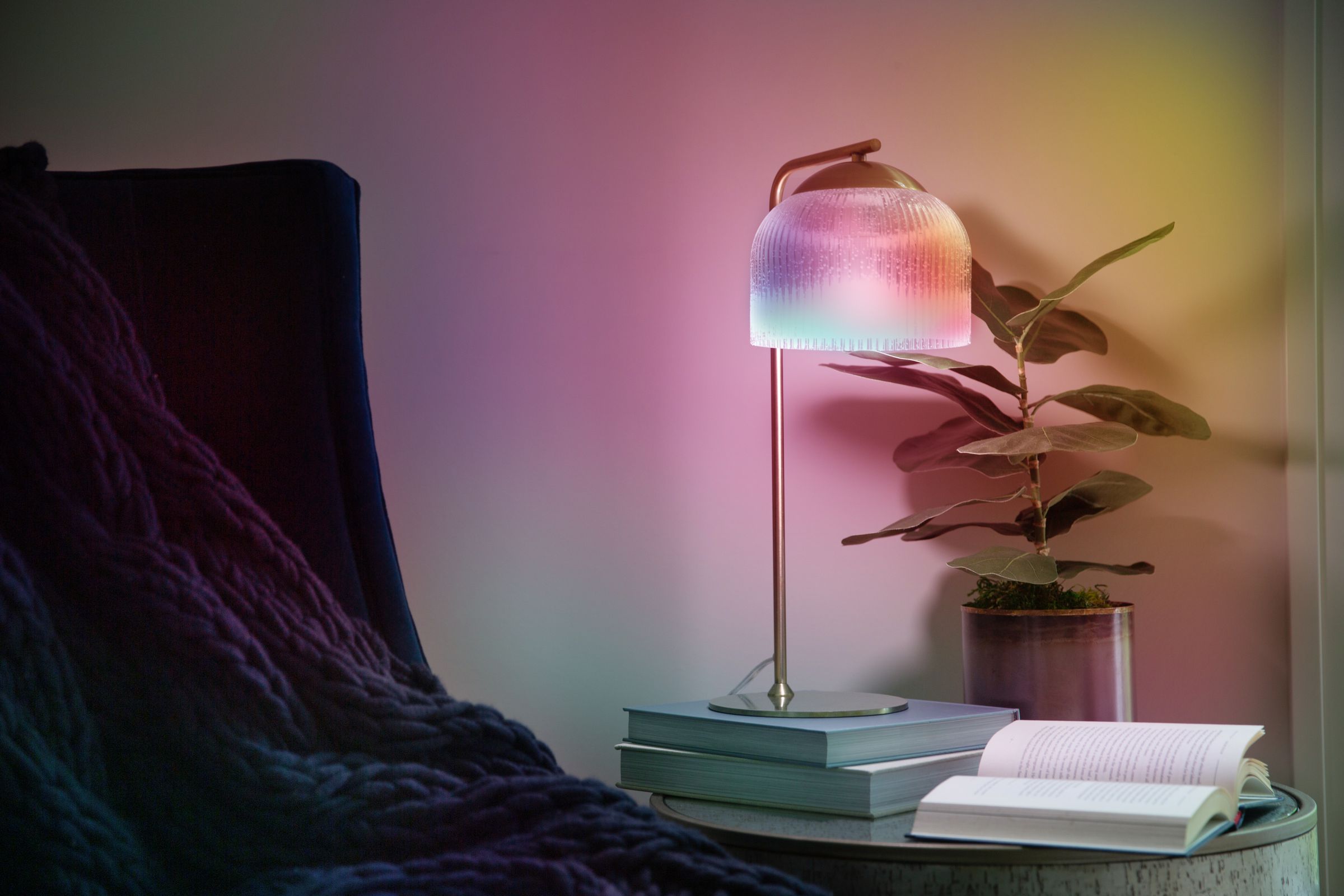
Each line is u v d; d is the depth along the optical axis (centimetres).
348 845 66
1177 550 132
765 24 146
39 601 65
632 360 149
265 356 100
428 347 154
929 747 99
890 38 143
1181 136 133
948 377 132
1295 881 86
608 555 149
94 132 159
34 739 60
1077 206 137
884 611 142
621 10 150
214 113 158
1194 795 79
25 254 76
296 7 157
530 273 152
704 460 147
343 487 100
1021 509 137
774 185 114
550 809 66
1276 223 130
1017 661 110
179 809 67
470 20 154
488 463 152
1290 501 128
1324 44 122
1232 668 130
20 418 69
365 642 76
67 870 58
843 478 143
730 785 99
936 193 141
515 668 151
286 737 68
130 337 80
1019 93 139
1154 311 134
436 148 154
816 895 63
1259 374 130
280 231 103
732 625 146
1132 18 135
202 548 73
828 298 102
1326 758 120
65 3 160
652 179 149
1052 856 78
